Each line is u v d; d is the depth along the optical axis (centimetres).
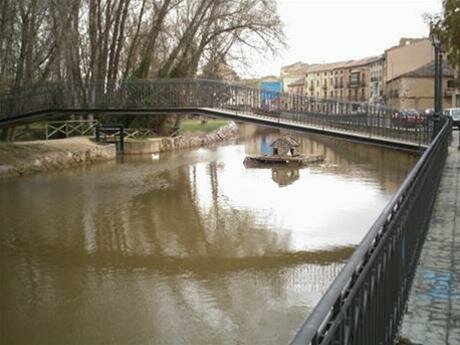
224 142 5900
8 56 3331
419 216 762
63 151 3500
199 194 2461
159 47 4672
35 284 1320
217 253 1550
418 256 743
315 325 243
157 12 4272
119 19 4206
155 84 2956
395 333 514
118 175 3086
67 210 2114
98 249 1595
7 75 3362
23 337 1043
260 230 1800
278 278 1345
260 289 1273
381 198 2317
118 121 4725
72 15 3541
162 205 2214
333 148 4953
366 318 371
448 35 1903
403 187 584
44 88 3184
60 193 2486
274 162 3612
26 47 3300
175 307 1172
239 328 1072
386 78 9144
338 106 2447
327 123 2478
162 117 4938
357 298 342
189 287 1290
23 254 1559
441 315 570
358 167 3412
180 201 2295
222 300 1209
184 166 3522
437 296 621
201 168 3416
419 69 7800
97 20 4075
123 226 1864
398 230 532
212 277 1358
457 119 3828
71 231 1797
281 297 1223
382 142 2281
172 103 2912
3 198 2362
